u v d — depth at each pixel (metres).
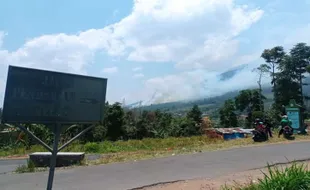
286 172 5.66
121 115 32.00
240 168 8.52
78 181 7.51
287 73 52.91
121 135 31.67
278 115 32.75
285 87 52.56
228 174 7.79
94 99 4.20
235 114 53.38
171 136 32.50
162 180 7.39
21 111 3.74
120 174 8.23
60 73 3.99
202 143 17.12
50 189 3.99
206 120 37.34
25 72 3.78
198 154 11.35
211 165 9.11
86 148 15.92
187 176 7.72
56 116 3.94
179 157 10.78
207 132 29.97
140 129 32.47
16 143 18.55
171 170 8.55
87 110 4.14
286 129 16.05
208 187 6.54
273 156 10.36
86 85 4.16
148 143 19.14
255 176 7.41
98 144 17.72
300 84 53.28
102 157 12.34
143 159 10.73
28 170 9.30
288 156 10.30
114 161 10.68
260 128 15.37
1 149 17.78
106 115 31.02
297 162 9.24
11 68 3.71
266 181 5.36
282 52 53.62
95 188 6.82
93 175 8.19
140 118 34.00
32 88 3.81
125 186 6.95
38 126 18.56
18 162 12.06
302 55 52.34
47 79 3.91
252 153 11.13
